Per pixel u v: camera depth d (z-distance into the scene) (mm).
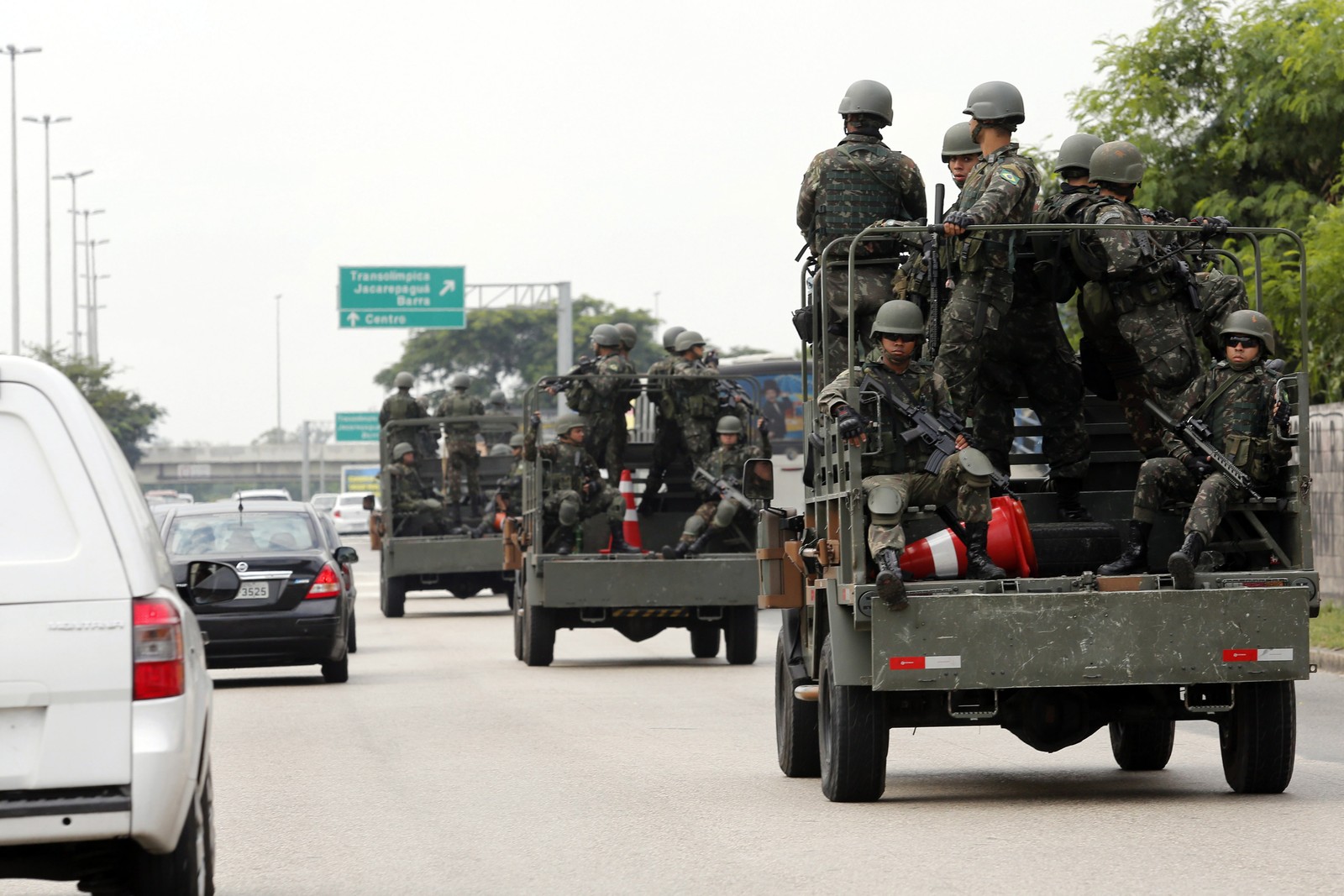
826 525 17266
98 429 10453
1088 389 18812
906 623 15266
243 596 30188
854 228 19281
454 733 23609
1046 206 17969
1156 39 48906
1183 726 23891
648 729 23906
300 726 24766
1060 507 18203
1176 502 16578
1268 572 15594
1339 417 39188
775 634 45219
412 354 181250
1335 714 24344
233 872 13867
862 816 15922
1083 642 15273
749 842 14695
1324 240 39719
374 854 14602
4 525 10055
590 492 35062
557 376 35594
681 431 35531
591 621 34531
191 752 10281
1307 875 12555
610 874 13469
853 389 15812
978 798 17031
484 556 52219
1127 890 12172
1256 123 47938
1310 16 46938
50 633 9961
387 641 43469
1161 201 47812
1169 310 17031
